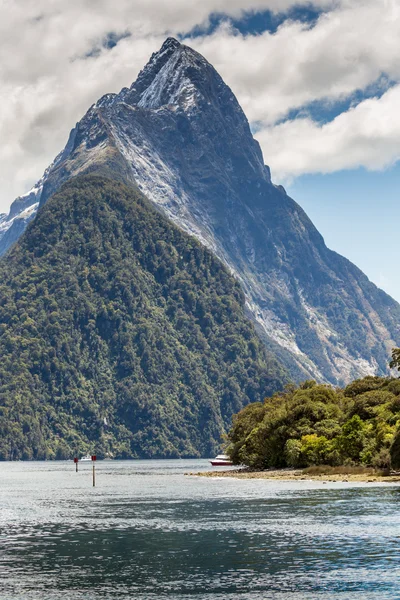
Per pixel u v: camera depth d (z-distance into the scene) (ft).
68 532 340.59
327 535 312.29
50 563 266.98
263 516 379.76
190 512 410.31
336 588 224.12
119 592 225.15
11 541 315.37
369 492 483.92
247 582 234.17
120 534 331.77
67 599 217.97
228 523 358.64
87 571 253.44
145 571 252.42
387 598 212.84
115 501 500.33
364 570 245.65
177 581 237.66
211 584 232.73
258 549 285.43
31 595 222.48
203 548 290.76
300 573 244.01
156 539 315.37
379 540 297.53
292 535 315.58
